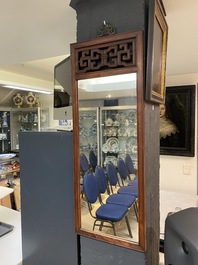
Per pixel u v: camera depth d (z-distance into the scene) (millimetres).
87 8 948
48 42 1522
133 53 812
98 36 917
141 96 816
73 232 1049
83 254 1020
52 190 1104
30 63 2545
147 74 802
